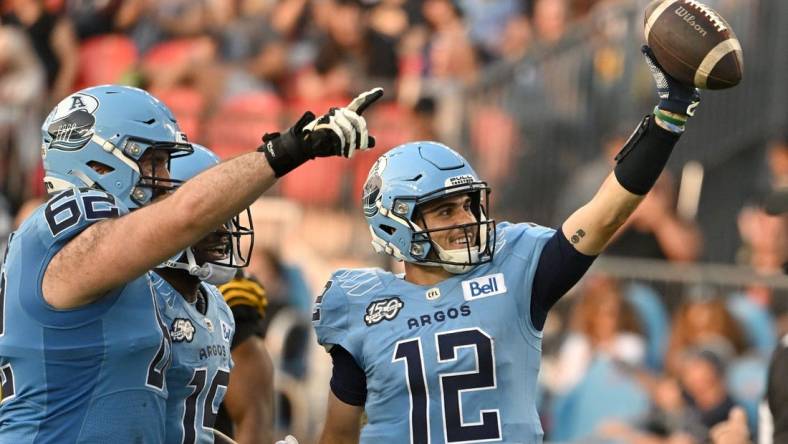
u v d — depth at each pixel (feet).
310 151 37.78
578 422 98.17
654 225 115.55
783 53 120.88
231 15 128.98
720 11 121.70
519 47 136.77
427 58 133.39
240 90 124.67
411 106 117.39
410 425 48.37
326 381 100.01
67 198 41.45
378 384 49.19
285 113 111.86
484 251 49.37
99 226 39.83
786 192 66.85
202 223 37.91
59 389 42.01
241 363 58.18
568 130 117.19
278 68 126.62
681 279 99.86
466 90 117.29
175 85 123.85
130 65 126.93
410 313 49.42
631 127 115.55
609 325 99.09
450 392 48.14
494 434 47.73
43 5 127.85
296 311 103.19
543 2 138.72
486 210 49.90
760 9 121.08
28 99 116.06
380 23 133.08
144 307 43.37
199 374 48.24
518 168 116.67
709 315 98.17
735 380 93.61
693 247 117.19
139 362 43.14
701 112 122.11
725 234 119.14
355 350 50.03
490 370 48.11
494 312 48.57
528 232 50.01
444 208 49.80
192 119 110.42
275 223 107.76
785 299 98.22
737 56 44.80
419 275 50.57
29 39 126.82
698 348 94.17
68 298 40.63
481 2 137.80
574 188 115.14
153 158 45.93
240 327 58.49
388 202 49.85
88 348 41.78
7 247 43.86
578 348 99.55
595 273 100.32
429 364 48.34
